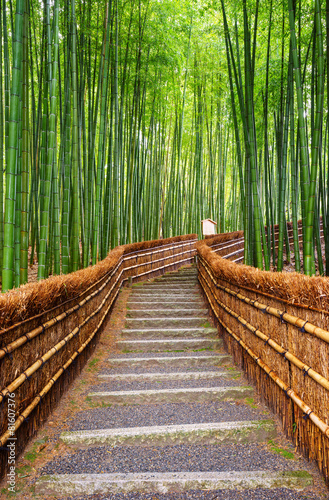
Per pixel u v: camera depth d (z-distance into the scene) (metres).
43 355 2.14
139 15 5.80
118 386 2.89
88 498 1.64
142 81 7.11
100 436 2.07
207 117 9.71
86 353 3.36
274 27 5.02
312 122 4.30
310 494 1.60
